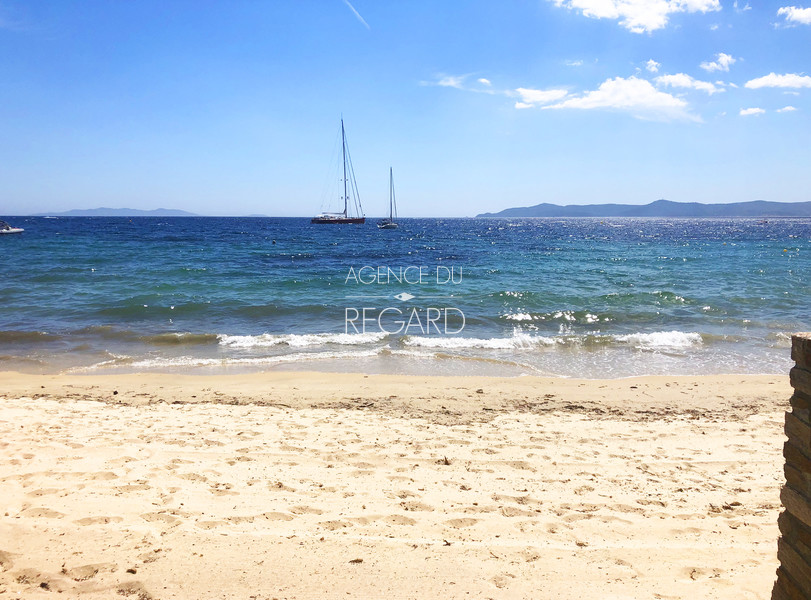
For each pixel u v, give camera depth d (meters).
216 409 7.80
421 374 10.57
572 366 11.31
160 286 21.55
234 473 5.14
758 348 12.96
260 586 3.23
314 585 3.27
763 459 5.90
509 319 16.25
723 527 4.20
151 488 4.67
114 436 6.26
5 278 23.12
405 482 5.05
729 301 19.48
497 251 48.16
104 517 4.04
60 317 15.70
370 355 12.03
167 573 3.33
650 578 3.44
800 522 2.27
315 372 10.49
